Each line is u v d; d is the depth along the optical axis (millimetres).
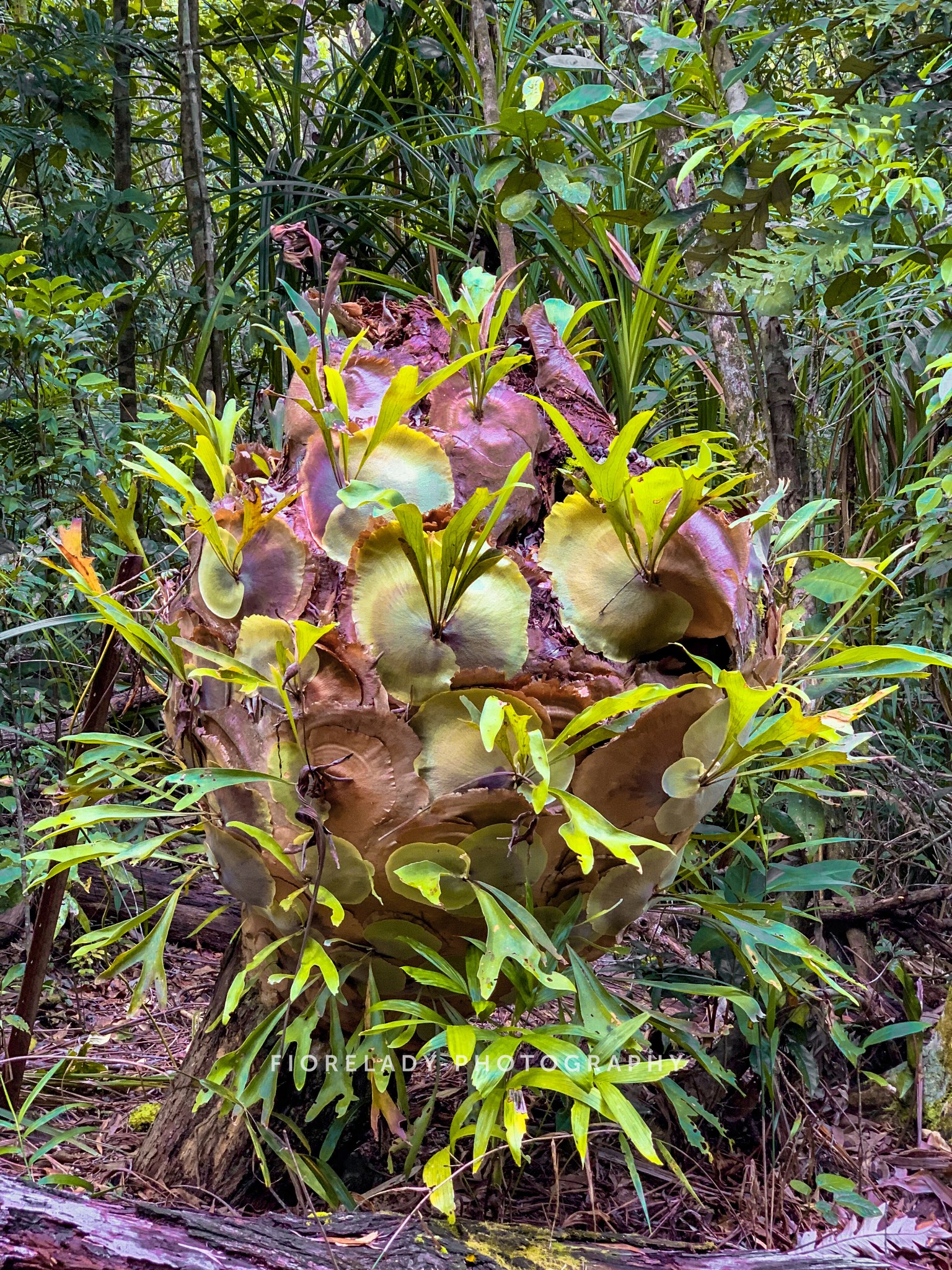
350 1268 1464
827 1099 2219
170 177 6043
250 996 1880
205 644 1599
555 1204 1918
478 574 1451
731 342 2504
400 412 1523
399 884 1488
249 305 3551
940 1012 2590
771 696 1461
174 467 1593
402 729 1444
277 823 1525
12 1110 1854
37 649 3184
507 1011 2539
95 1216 1357
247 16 4426
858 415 2891
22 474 3162
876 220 1999
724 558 1576
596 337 3016
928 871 2998
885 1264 1737
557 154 2197
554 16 3475
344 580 1556
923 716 3000
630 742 1493
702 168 2789
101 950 2650
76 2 4836
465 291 1817
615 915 1604
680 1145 2113
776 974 2031
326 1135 1832
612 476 1461
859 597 1941
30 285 3107
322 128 4215
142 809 1689
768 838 2215
